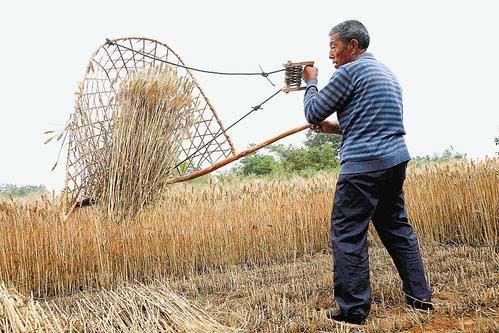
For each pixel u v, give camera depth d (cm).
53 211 607
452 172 702
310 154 2266
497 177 618
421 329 303
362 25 351
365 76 330
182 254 645
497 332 274
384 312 351
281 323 344
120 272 614
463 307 329
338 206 332
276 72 432
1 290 343
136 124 446
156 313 351
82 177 437
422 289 346
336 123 377
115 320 344
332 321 329
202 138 484
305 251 686
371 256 571
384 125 329
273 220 701
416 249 351
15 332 298
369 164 325
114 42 470
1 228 575
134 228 618
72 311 384
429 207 658
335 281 330
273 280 512
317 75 368
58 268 578
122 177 437
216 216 688
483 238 600
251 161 2225
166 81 455
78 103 435
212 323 354
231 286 511
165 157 448
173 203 689
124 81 453
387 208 351
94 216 607
